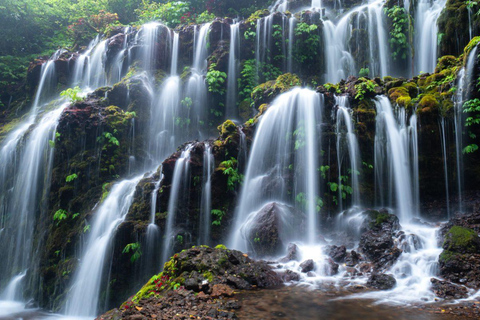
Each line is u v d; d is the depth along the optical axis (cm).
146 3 2086
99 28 2028
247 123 1009
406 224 782
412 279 557
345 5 1602
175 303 459
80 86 1567
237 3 1912
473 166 847
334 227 837
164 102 1286
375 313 438
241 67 1341
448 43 1102
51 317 875
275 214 773
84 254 943
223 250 592
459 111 849
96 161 1094
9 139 1335
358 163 891
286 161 923
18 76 1800
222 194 903
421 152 860
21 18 1983
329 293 510
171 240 852
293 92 989
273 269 612
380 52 1289
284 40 1363
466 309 445
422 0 1252
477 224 691
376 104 934
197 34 1441
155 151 1218
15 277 1089
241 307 453
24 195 1187
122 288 855
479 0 1040
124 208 940
